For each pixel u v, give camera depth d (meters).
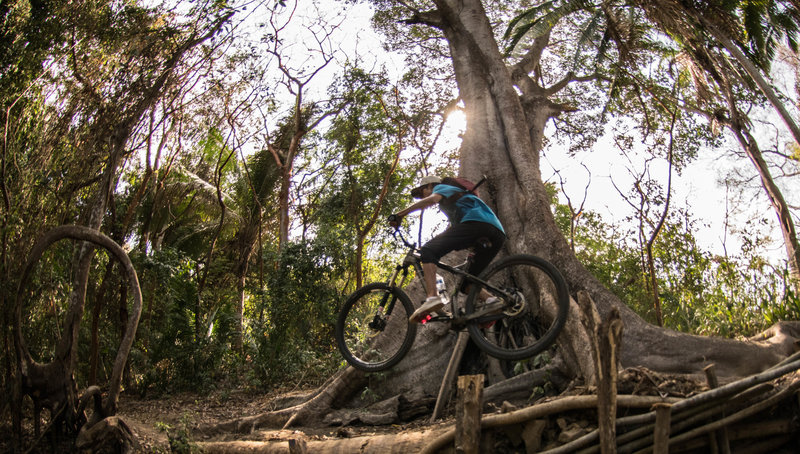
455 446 5.09
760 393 5.24
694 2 14.70
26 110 8.10
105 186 8.04
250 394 10.37
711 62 15.66
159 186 13.41
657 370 6.92
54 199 8.49
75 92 8.76
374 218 14.95
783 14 15.41
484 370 7.93
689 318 10.38
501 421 5.26
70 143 8.61
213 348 11.10
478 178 9.62
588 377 6.19
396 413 7.51
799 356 5.44
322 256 12.06
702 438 5.27
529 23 15.44
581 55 16.95
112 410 7.04
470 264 5.28
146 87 8.82
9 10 8.48
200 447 6.98
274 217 19.11
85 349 10.38
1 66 8.19
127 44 9.05
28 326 7.92
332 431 7.48
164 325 11.04
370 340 8.73
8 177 7.74
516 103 10.52
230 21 9.27
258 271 17.97
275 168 17.92
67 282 8.68
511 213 9.06
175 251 11.78
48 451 6.86
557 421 5.33
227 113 13.16
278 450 6.61
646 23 16.19
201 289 12.91
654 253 13.48
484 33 11.46
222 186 18.17
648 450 5.00
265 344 11.00
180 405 9.71
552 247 8.36
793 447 5.57
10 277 7.48
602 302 7.70
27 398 7.98
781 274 8.67
